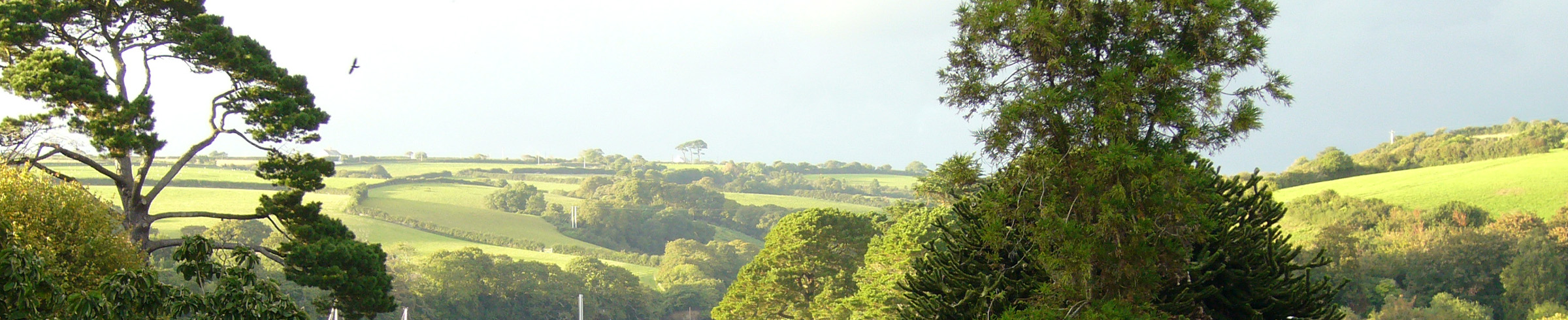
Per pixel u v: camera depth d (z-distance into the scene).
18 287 11.43
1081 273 18.31
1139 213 18.16
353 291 28.59
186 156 30.30
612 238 168.25
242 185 154.38
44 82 26.23
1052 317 18.17
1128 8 19.27
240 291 12.93
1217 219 19.05
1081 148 18.83
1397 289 78.38
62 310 12.16
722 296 125.44
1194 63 19.41
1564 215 87.94
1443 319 71.50
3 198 23.12
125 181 29.20
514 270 104.69
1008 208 19.61
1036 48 19.33
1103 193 18.36
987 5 19.66
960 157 20.44
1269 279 18.91
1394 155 143.75
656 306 116.56
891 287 44.06
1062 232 18.19
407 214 151.62
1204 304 19.58
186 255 13.18
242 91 30.69
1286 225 106.19
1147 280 18.03
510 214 170.62
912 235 45.56
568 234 163.50
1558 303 74.56
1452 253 80.44
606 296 109.62
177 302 12.66
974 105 20.39
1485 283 79.44
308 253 28.27
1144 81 18.98
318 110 31.36
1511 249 79.75
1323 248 18.86
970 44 20.17
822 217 56.31
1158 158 18.47
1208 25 18.84
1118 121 18.33
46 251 22.22
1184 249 18.33
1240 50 19.09
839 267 57.81
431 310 94.50
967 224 21.20
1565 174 102.69
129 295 12.16
